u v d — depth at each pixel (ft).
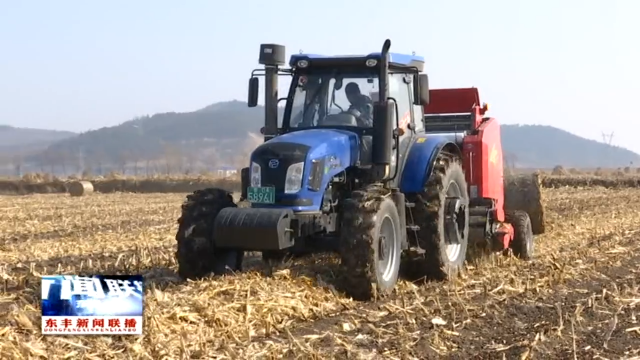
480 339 23.48
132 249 43.21
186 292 26.05
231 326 22.80
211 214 28.99
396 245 29.19
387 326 24.40
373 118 29.58
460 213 33.55
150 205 87.76
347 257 27.17
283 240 26.53
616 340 23.61
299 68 31.76
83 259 39.06
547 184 119.14
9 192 139.03
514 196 46.85
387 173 29.35
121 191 137.69
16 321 22.06
